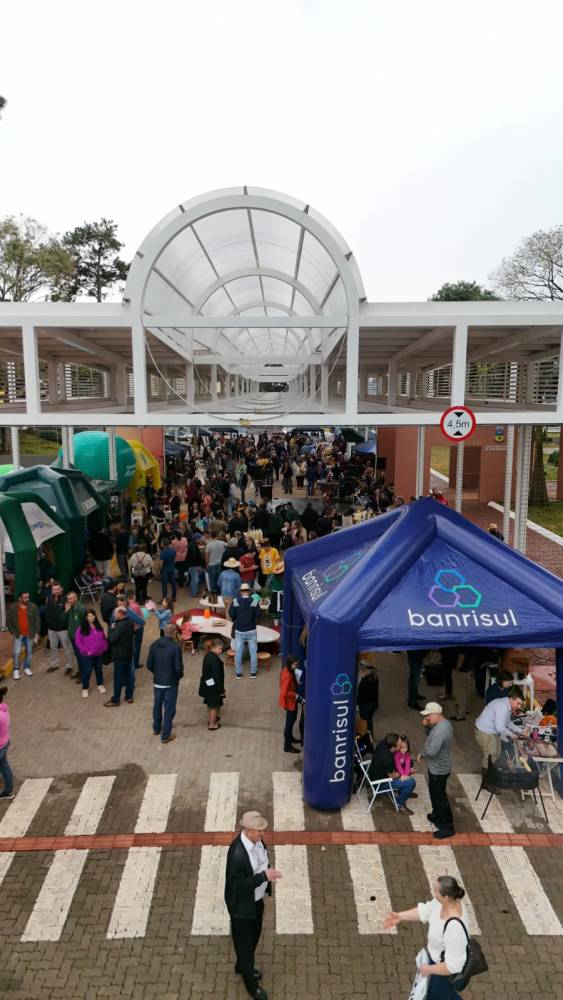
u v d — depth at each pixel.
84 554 15.37
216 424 12.51
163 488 25.97
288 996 5.41
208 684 9.42
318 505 25.23
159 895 6.50
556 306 12.47
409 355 18.45
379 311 12.52
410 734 9.55
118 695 10.32
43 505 13.83
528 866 6.93
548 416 12.80
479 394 25.25
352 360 12.27
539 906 6.39
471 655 10.30
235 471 31.11
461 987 4.61
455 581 8.08
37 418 12.52
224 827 7.51
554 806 7.95
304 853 7.10
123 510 20.56
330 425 12.62
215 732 9.59
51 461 24.94
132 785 8.30
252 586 14.54
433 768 7.33
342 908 6.34
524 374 19.50
